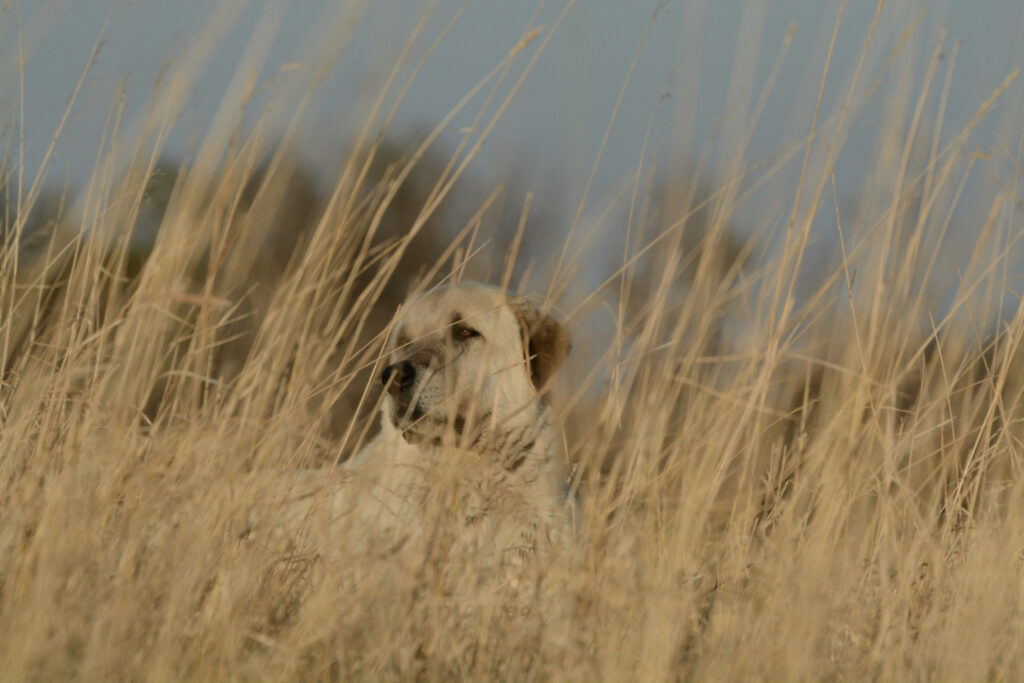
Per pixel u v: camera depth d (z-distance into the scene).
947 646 10.66
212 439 11.33
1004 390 14.64
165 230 11.95
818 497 12.32
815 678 10.27
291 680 9.38
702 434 12.51
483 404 14.78
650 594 10.43
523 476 14.36
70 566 9.59
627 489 12.02
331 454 13.30
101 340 12.06
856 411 12.23
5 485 11.81
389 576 10.62
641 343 12.64
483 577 11.27
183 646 9.59
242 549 10.47
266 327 12.25
